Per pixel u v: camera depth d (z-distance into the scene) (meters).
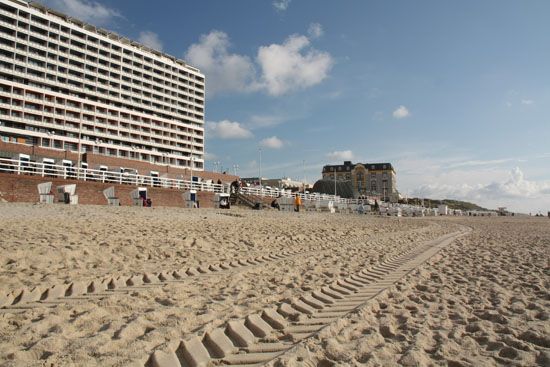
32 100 86.50
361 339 4.26
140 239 10.42
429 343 4.34
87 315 4.57
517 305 5.98
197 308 5.21
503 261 10.85
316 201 48.22
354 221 30.27
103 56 107.81
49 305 4.96
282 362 3.56
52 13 100.38
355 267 9.24
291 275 7.84
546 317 5.41
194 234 12.62
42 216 14.18
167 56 132.12
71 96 93.06
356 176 173.62
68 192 23.38
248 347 4.00
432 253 12.41
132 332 4.11
